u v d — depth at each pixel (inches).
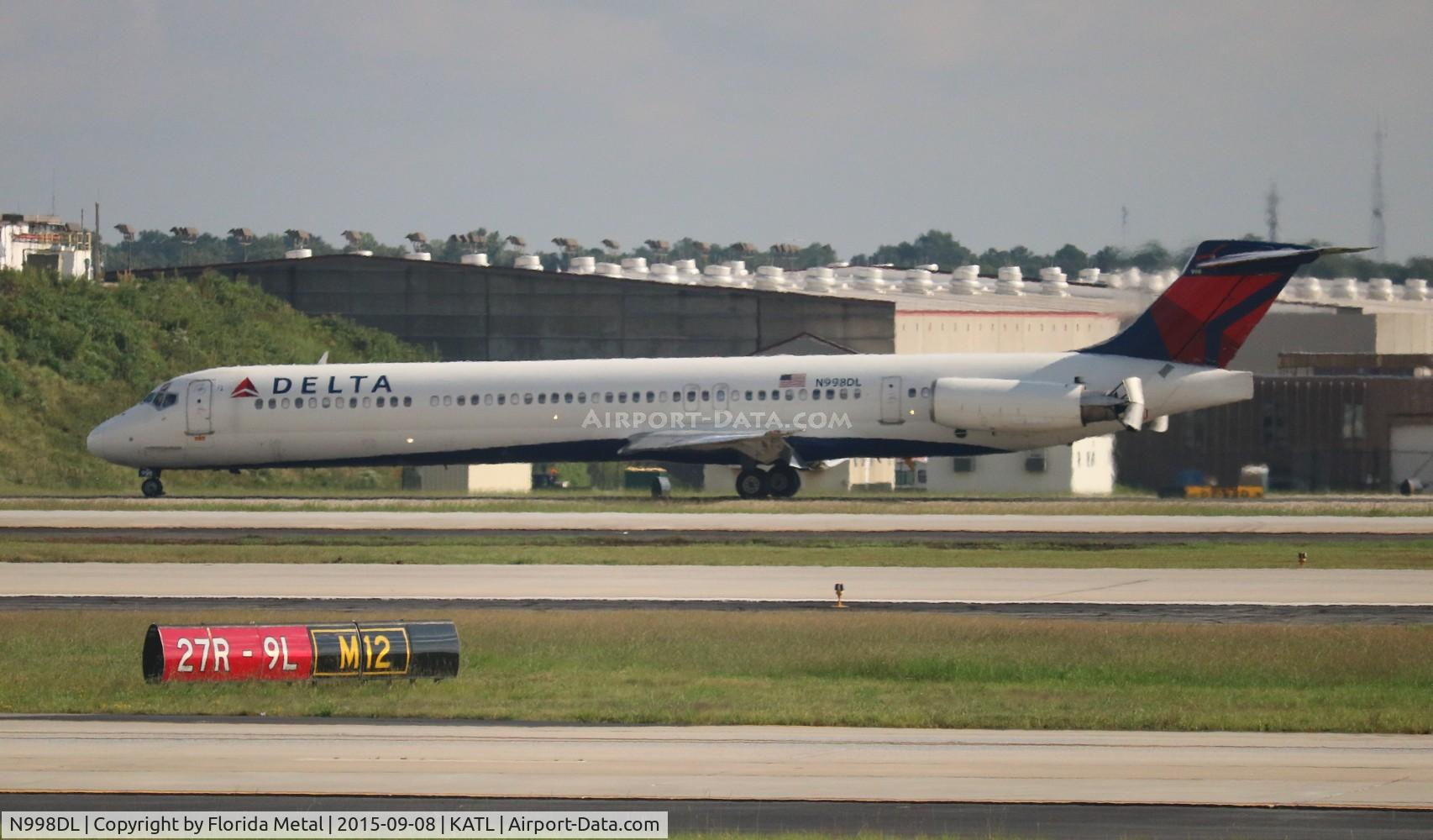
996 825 2449.6
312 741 3011.8
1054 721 3221.0
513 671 3833.7
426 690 3575.3
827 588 5068.9
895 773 2770.7
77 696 3454.7
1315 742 3063.5
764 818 2477.9
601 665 3912.4
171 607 4690.0
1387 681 3720.5
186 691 3494.1
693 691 3572.8
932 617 4436.5
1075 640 4077.3
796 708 3353.8
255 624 3868.1
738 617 4434.1
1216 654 3912.4
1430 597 4825.3
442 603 4736.7
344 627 3673.7
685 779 2723.9
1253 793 2637.8
